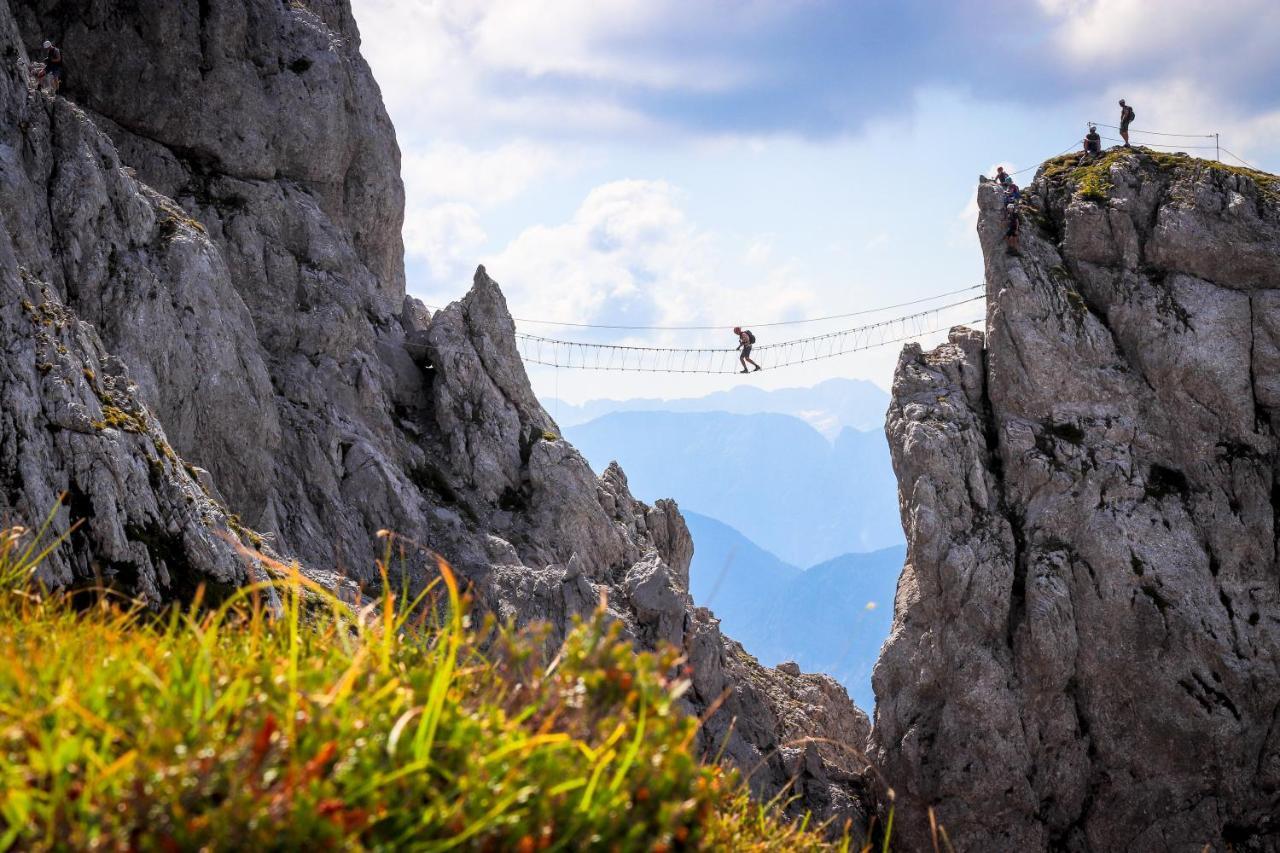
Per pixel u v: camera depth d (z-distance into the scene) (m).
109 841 3.87
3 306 21.00
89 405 21.25
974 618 47.94
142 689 4.78
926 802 47.25
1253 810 46.31
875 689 49.00
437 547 45.47
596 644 5.50
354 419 48.25
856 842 45.75
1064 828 47.28
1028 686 47.38
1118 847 46.62
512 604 42.94
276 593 22.23
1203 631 46.69
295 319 48.62
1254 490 48.59
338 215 55.47
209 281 40.00
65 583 18.42
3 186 33.47
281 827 3.98
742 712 45.88
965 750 46.97
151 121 49.22
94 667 4.98
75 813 4.00
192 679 4.81
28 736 4.30
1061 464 49.34
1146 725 46.81
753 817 6.36
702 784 5.16
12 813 3.87
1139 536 47.84
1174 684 46.66
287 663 5.32
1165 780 46.66
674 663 5.40
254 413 40.59
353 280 52.59
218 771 4.16
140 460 21.55
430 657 5.54
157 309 37.56
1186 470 49.41
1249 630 47.00
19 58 36.31
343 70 55.56
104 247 36.94
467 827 4.29
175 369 37.97
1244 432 49.12
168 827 3.99
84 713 4.29
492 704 5.29
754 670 54.28
